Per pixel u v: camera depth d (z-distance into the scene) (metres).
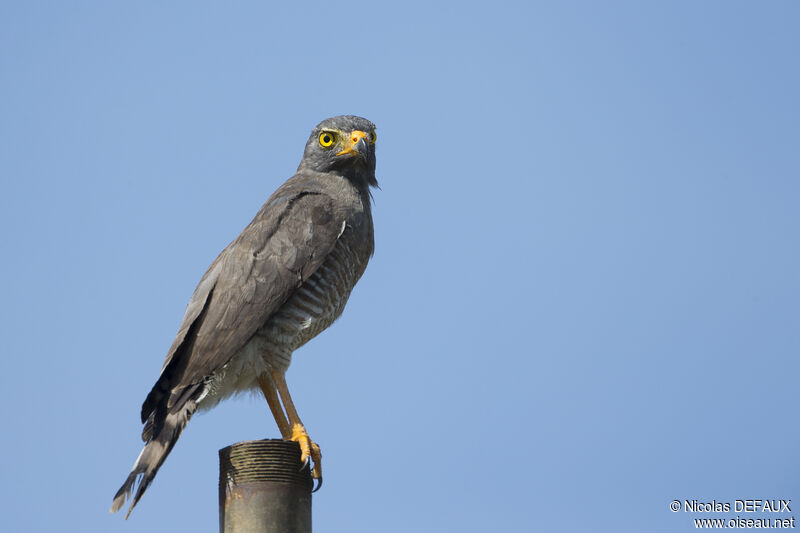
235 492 8.05
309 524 8.20
